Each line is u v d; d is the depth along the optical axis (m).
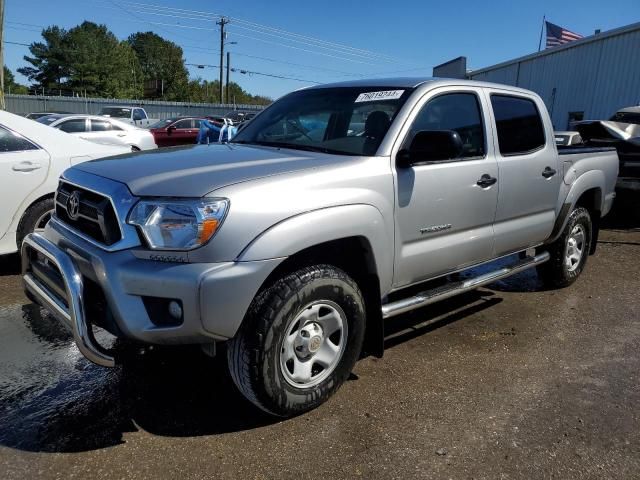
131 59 89.12
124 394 3.23
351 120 3.60
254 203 2.62
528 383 3.51
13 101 38.78
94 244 2.74
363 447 2.78
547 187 4.60
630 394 3.41
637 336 4.36
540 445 2.85
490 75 25.23
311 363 2.99
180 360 3.66
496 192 3.99
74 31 78.81
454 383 3.48
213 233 2.52
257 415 3.03
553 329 4.45
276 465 2.63
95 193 2.81
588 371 3.71
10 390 3.25
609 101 16.48
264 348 2.70
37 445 2.73
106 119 14.48
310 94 4.17
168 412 3.04
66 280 2.71
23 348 3.79
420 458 2.71
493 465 2.68
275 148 3.59
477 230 3.95
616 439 2.92
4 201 4.84
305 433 2.88
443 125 3.69
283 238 2.65
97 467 2.57
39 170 4.97
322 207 2.83
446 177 3.55
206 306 2.50
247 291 2.58
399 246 3.32
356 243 3.10
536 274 6.07
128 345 3.82
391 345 4.04
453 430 2.96
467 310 4.84
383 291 3.30
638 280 5.94
